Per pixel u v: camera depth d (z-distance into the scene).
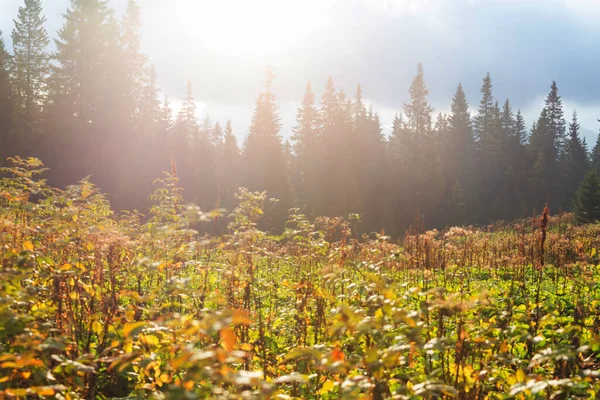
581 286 8.48
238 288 5.81
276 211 42.97
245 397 2.39
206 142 54.62
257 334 5.44
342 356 2.96
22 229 5.00
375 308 4.01
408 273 8.82
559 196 75.88
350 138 58.88
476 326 5.08
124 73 48.56
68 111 43.94
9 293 3.42
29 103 49.00
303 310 5.78
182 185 49.09
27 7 49.69
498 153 78.12
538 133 84.00
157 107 58.50
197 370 2.36
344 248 5.83
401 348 3.21
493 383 3.98
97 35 46.19
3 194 6.12
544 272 11.10
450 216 58.38
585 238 14.68
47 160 40.84
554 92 84.81
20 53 49.94
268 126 57.44
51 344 2.89
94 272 5.26
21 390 2.70
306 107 66.56
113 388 4.76
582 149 83.25
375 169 58.53
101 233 5.21
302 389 4.43
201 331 2.48
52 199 6.34
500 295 8.79
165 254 5.62
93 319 4.36
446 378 4.00
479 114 86.88
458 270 9.84
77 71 45.34
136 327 2.99
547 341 5.52
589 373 3.20
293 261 8.43
